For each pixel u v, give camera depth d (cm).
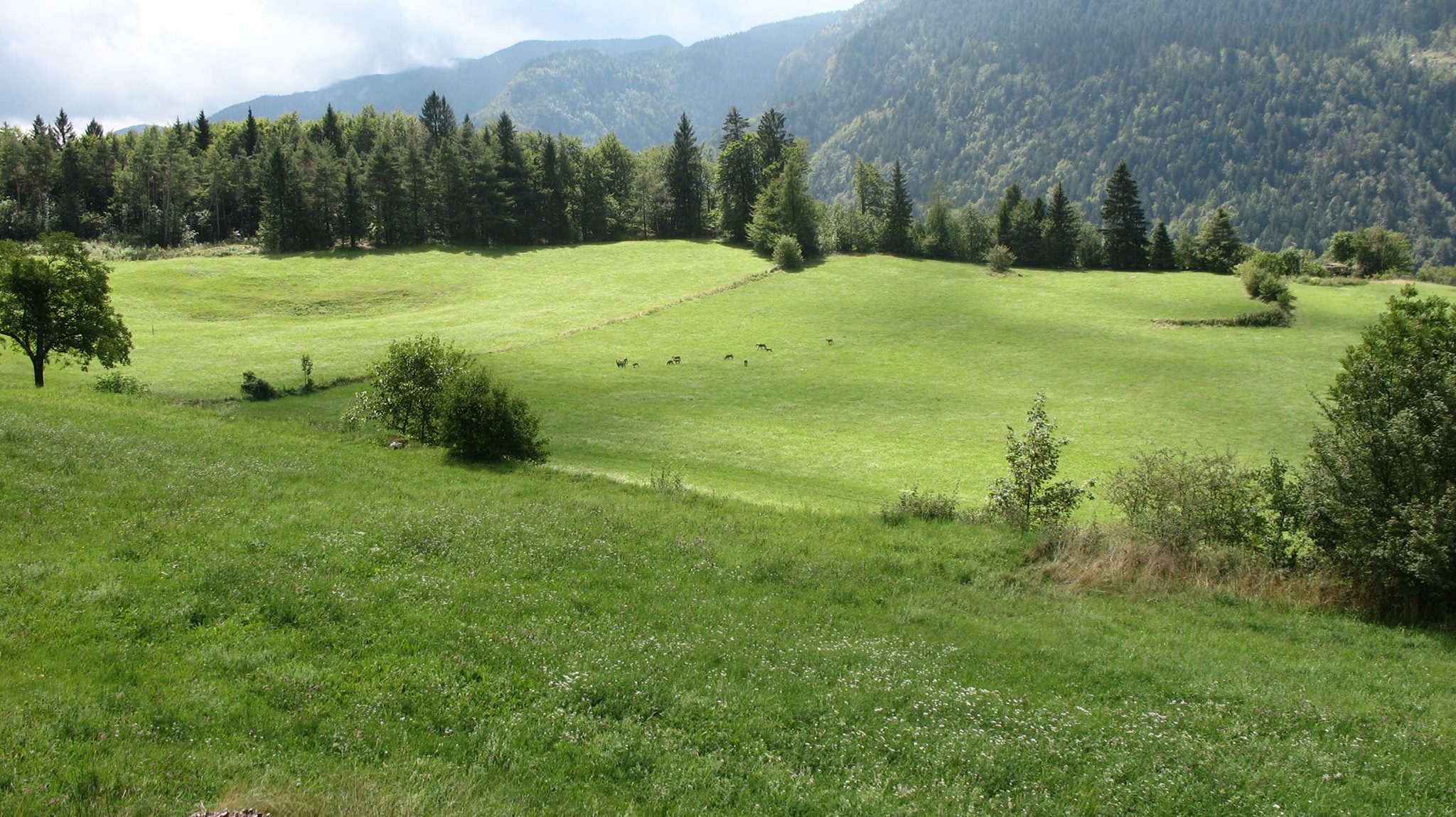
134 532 1652
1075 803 979
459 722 1041
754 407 6406
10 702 927
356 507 2105
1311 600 2039
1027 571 2172
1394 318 2186
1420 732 1272
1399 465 1991
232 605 1331
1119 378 7394
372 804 798
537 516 2242
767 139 14638
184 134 16175
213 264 11238
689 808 896
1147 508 2470
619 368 7525
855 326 9175
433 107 17462
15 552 1438
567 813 858
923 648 1515
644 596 1670
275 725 969
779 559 2084
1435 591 1938
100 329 4225
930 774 1020
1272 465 2414
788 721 1139
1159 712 1291
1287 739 1228
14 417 2452
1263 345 8394
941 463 5181
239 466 2388
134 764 826
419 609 1405
